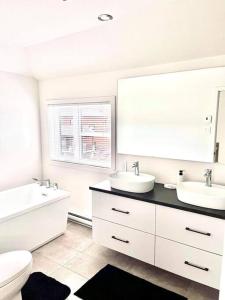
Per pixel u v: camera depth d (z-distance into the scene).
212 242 1.75
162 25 1.91
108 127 2.85
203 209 1.77
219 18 1.73
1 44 2.58
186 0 1.65
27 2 1.68
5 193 2.99
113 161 2.82
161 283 2.10
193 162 2.29
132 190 2.19
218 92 2.08
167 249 1.98
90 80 2.89
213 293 1.98
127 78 2.57
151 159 2.55
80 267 2.31
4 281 1.49
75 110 3.12
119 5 1.74
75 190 3.27
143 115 2.52
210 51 2.03
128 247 2.21
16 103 3.18
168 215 1.92
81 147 3.16
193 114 2.23
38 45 2.62
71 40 2.40
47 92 3.36
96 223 2.40
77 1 1.67
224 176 2.14
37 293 1.95
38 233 2.59
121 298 1.92
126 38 2.16
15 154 3.24
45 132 3.49
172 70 2.30
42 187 3.16
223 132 2.11
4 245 2.27
